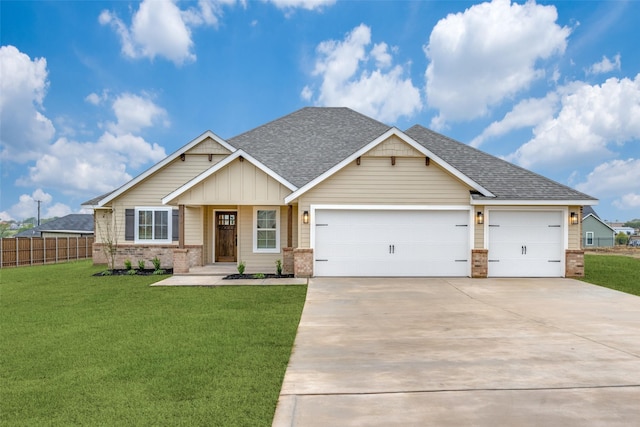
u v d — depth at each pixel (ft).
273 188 50.90
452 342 22.44
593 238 168.66
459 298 35.58
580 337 23.35
